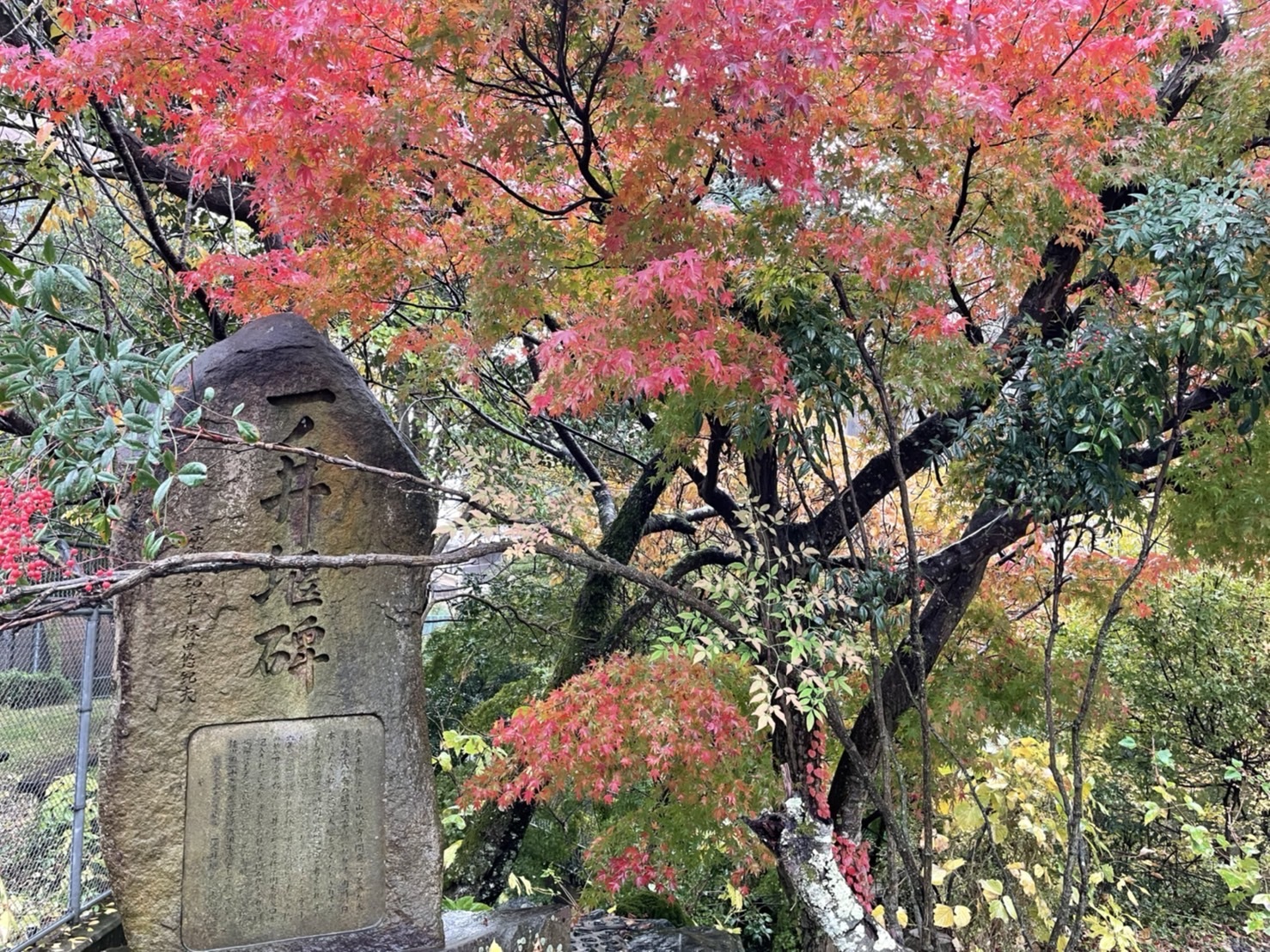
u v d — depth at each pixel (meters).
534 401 3.08
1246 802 9.64
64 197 5.42
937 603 5.27
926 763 4.14
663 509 9.33
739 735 4.11
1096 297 4.56
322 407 3.89
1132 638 9.93
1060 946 4.87
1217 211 3.25
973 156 3.77
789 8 2.68
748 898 7.12
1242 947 9.04
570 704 4.14
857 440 7.22
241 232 7.86
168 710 3.67
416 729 4.08
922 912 4.21
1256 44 4.07
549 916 4.53
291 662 3.84
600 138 3.91
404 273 4.62
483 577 8.28
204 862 3.70
